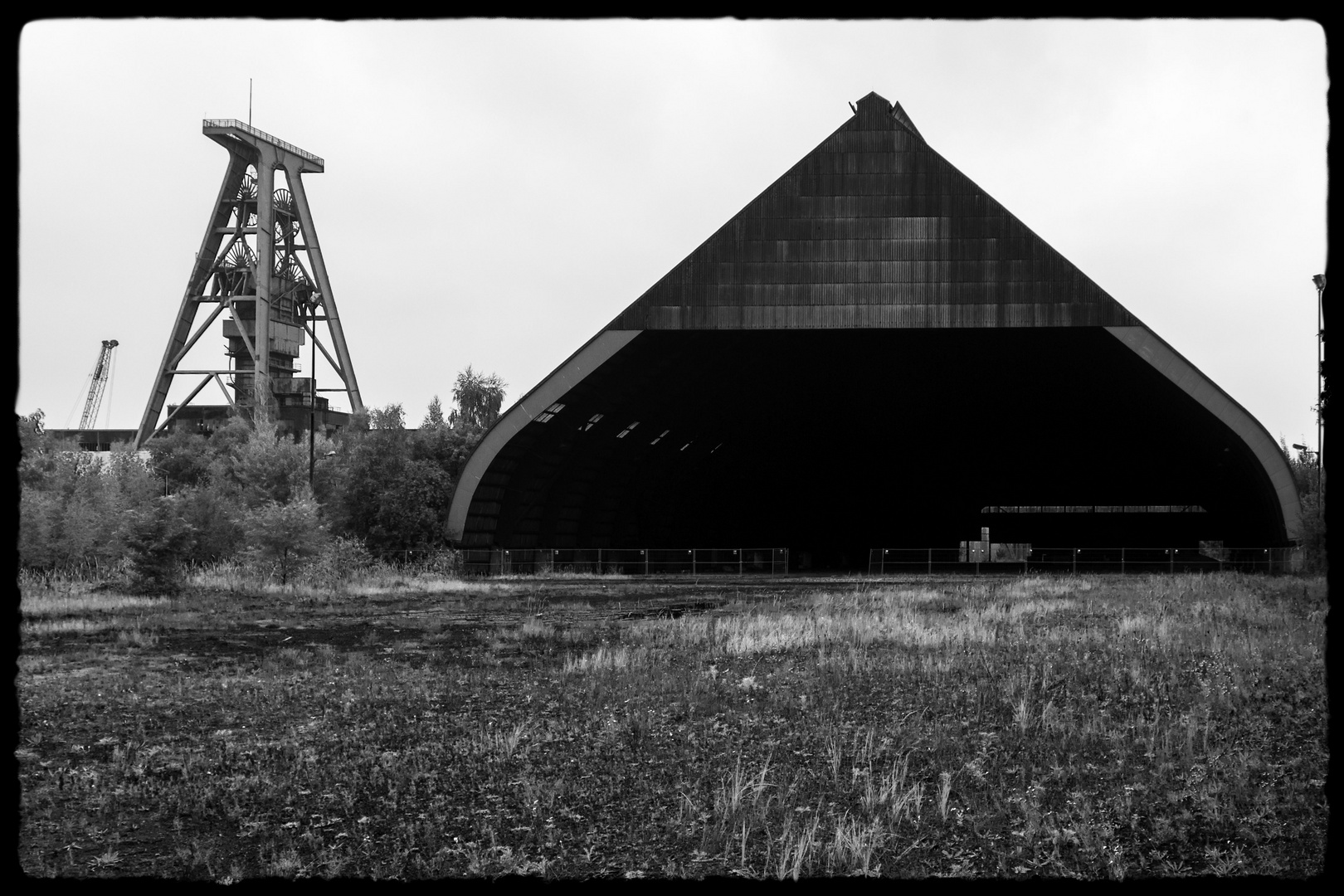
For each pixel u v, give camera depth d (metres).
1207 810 9.16
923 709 14.05
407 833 8.96
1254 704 13.75
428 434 53.00
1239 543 68.81
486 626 26.89
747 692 15.61
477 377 95.25
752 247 44.94
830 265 44.56
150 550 35.75
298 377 104.56
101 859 8.41
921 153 44.34
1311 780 10.06
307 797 10.30
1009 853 8.32
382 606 33.22
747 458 72.69
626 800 10.06
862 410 64.00
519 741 12.41
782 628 23.20
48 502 41.75
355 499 50.09
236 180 108.88
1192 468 64.69
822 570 73.19
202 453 73.38
